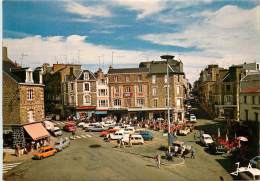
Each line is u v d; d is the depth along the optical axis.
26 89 31.09
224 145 28.39
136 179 19.70
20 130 29.92
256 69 46.12
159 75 51.75
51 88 60.50
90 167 22.81
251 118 35.19
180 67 52.94
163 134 36.22
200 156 26.78
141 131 36.28
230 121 44.88
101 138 36.53
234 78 48.53
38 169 22.30
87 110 53.16
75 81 53.41
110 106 53.56
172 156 24.92
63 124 49.16
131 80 52.69
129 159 25.36
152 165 23.39
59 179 19.75
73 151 28.88
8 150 28.58
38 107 33.09
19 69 31.88
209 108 61.25
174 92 51.16
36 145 29.80
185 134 38.28
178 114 51.91
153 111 51.75
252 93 34.81
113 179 19.67
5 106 30.09
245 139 27.95
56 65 62.41
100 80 53.62
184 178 20.03
